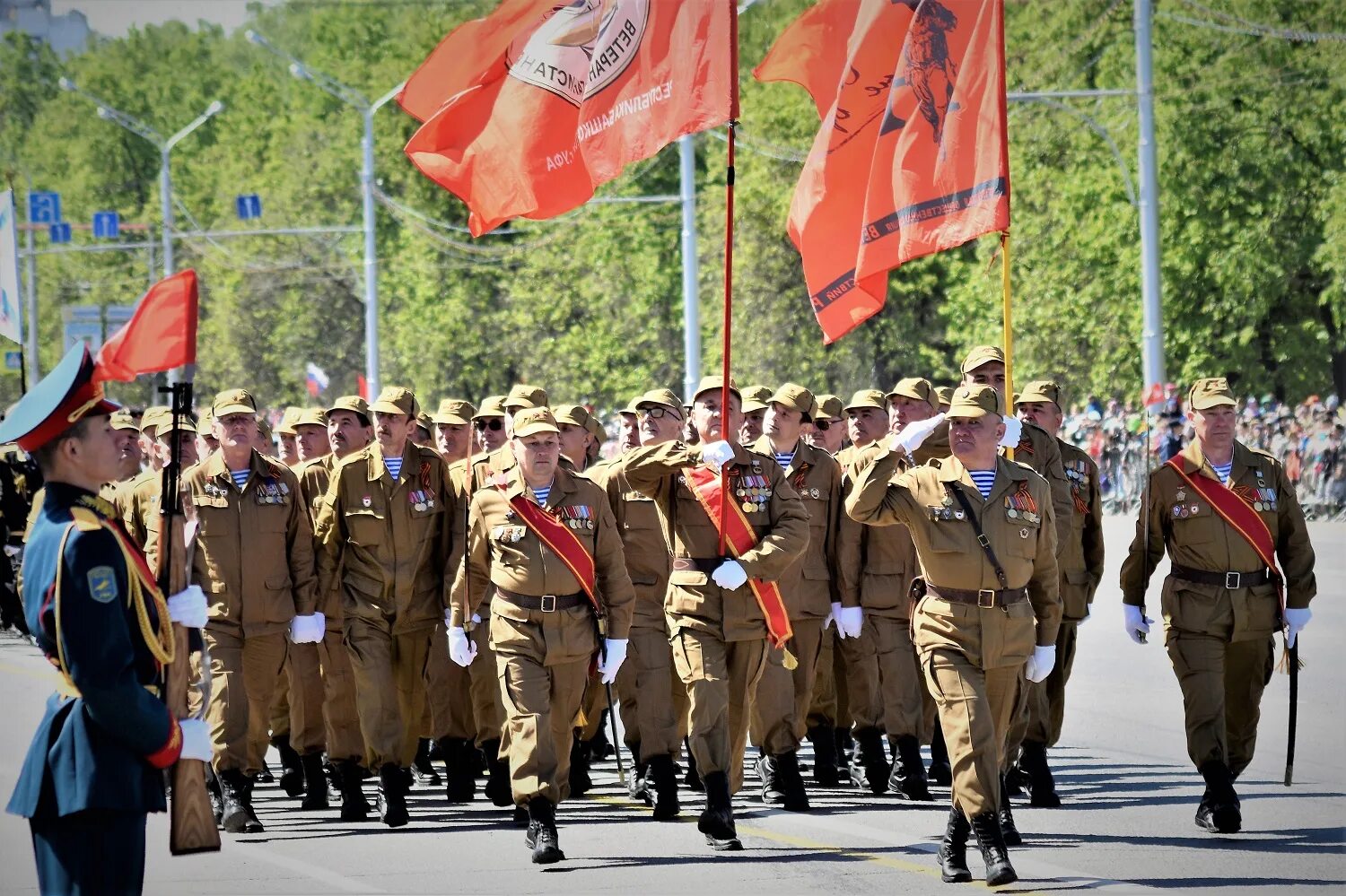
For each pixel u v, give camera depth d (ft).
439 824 80.64
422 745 96.02
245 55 629.92
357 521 82.69
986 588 66.49
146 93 631.97
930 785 90.33
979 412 66.80
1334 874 65.67
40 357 571.69
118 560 44.96
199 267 559.38
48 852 45.44
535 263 427.74
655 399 84.84
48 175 622.54
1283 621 74.95
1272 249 318.65
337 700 83.66
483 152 90.38
